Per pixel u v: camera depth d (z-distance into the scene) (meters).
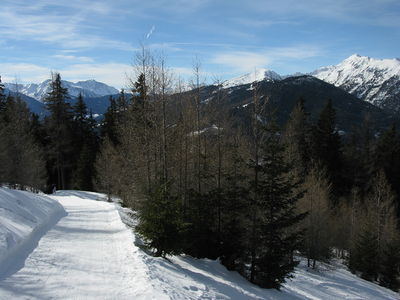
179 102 21.39
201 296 9.29
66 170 60.78
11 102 44.31
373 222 33.75
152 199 13.10
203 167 20.05
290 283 20.06
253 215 15.73
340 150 47.81
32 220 15.06
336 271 30.23
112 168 37.12
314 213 28.56
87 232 15.36
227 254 16.95
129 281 8.92
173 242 12.94
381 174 38.09
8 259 9.66
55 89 54.28
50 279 8.59
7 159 35.44
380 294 24.39
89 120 65.75
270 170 15.20
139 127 22.88
